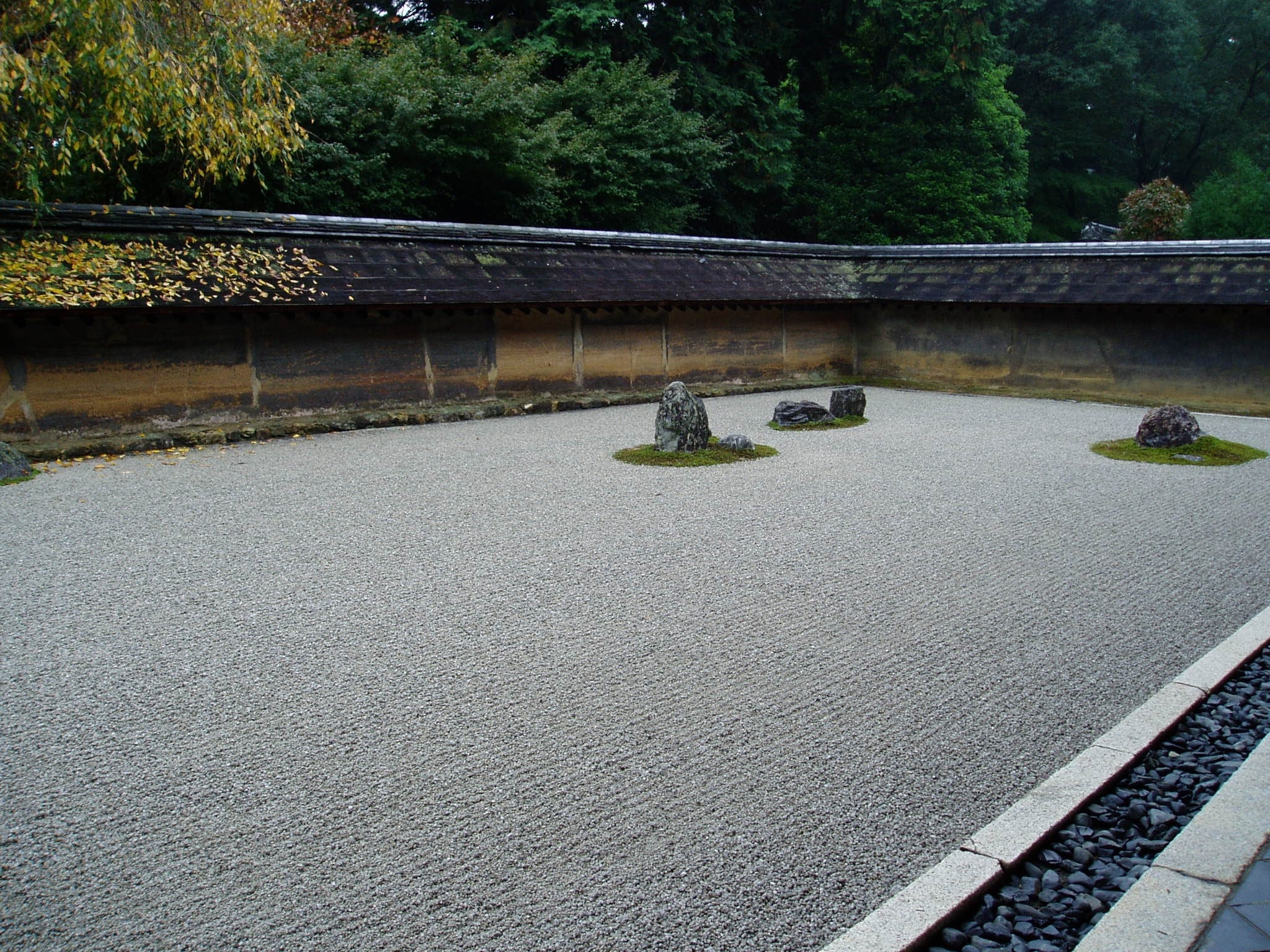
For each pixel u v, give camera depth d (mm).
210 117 11375
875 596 5621
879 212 27672
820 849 3086
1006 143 29406
